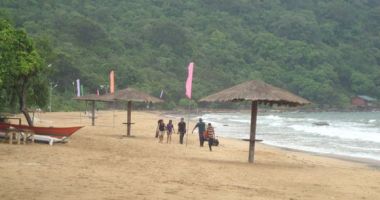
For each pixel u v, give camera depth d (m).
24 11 172.75
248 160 23.02
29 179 13.54
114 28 197.12
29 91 28.38
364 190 16.83
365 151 36.66
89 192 12.24
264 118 112.12
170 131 33.50
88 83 129.12
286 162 25.36
